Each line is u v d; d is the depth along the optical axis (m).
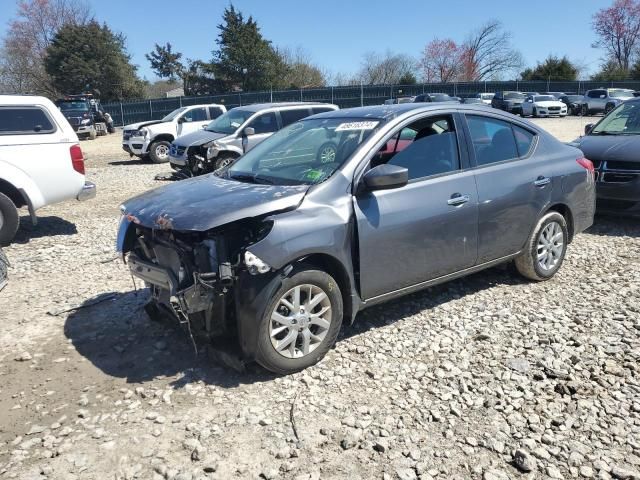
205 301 3.48
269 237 3.44
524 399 3.38
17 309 5.05
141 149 17.22
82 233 8.09
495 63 67.06
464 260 4.55
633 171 7.00
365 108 4.79
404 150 4.23
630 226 7.50
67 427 3.20
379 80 66.81
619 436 3.01
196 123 17.80
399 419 3.21
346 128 4.38
